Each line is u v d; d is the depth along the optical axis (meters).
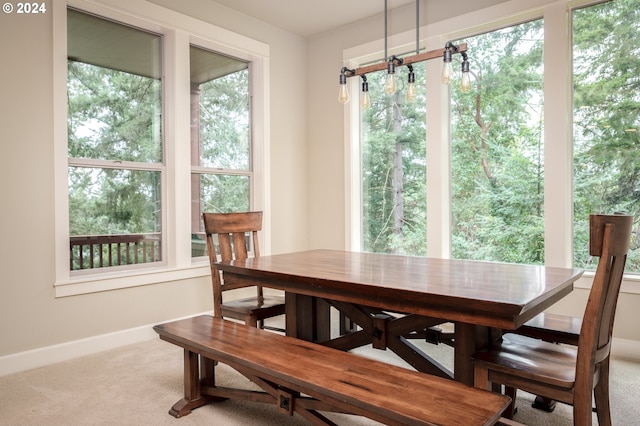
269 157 4.20
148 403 2.22
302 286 2.09
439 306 1.63
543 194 3.25
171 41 3.45
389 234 4.14
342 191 4.32
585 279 3.00
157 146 3.49
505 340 1.97
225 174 3.98
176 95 3.46
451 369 2.68
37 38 2.75
